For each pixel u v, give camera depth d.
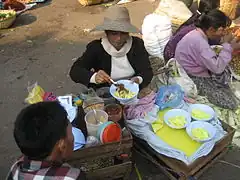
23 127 1.72
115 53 3.24
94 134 2.80
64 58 4.92
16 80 4.49
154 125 3.14
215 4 5.54
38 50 5.12
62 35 5.50
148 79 3.30
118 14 3.10
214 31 3.62
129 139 2.75
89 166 2.82
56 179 1.74
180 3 4.86
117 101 3.17
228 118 3.65
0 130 3.72
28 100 2.99
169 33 4.14
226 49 3.65
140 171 3.23
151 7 6.25
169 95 3.35
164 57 4.07
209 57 3.58
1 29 5.68
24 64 4.80
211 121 3.23
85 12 6.20
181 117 3.21
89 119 2.87
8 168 3.31
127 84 3.12
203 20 3.62
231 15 5.49
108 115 2.94
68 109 2.91
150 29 4.09
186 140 3.05
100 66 3.35
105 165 2.87
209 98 3.77
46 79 4.50
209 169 3.25
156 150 3.00
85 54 3.30
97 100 3.06
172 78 3.65
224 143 3.18
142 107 3.20
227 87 3.92
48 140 1.69
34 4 6.41
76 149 2.63
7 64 4.81
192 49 3.68
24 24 5.83
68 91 4.28
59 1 6.62
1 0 6.13
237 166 3.27
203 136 3.02
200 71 3.80
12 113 3.95
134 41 3.32
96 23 5.84
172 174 3.03
